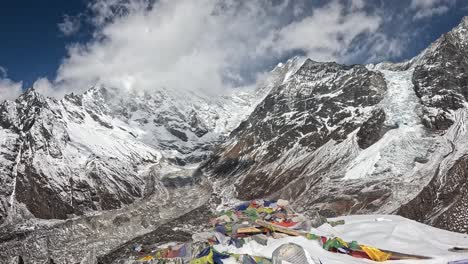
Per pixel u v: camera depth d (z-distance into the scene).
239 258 40.09
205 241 45.62
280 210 52.75
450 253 40.44
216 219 51.94
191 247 44.97
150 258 46.31
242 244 43.78
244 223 48.34
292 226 47.81
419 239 45.00
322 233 47.59
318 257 39.94
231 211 54.03
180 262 43.25
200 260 40.69
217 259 40.59
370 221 51.09
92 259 57.03
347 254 41.28
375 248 41.12
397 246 42.75
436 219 101.06
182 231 128.75
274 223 48.25
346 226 50.66
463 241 44.78
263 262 39.31
